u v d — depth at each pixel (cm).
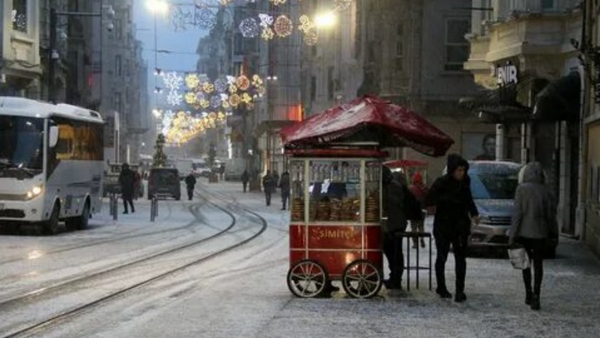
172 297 1436
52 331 1124
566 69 2844
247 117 10681
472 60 3562
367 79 4938
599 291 1562
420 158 4441
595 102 2197
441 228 1427
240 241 2589
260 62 9881
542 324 1214
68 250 2227
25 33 3912
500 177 2352
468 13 4438
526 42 2870
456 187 1423
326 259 1454
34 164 2644
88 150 3098
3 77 3653
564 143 2817
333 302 1398
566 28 2841
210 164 13612
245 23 4800
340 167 1457
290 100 8156
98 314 1260
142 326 1165
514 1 2975
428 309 1335
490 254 2275
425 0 4472
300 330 1148
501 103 2958
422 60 4466
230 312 1286
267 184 5050
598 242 2156
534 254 1357
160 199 5916
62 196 2811
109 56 11569
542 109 2641
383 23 4619
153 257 2078
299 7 7462
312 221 1455
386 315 1277
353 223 1450
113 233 2856
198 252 2225
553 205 1360
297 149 1466
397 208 1517
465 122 4441
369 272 1446
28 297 1416
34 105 2697
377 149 1482
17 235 2689
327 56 6394
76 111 2998
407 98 4450
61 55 5075
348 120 1465
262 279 1688
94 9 8206
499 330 1165
